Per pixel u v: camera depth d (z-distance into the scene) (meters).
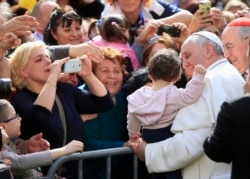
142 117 16.58
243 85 16.20
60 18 19.73
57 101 17.31
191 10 24.86
